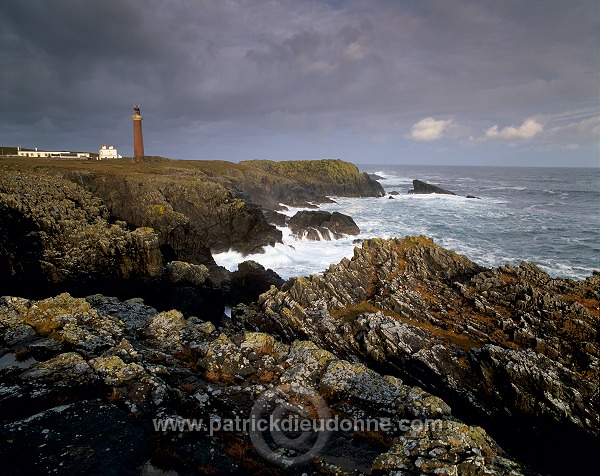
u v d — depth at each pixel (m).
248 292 38.41
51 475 8.47
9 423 10.02
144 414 11.05
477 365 16.66
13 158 77.44
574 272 42.19
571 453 13.39
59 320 17.12
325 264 48.41
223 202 55.00
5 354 14.27
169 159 103.81
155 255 35.53
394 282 26.48
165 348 17.52
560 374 15.01
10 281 29.59
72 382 11.97
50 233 35.09
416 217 78.19
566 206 96.50
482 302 22.97
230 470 9.57
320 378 15.03
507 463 10.10
